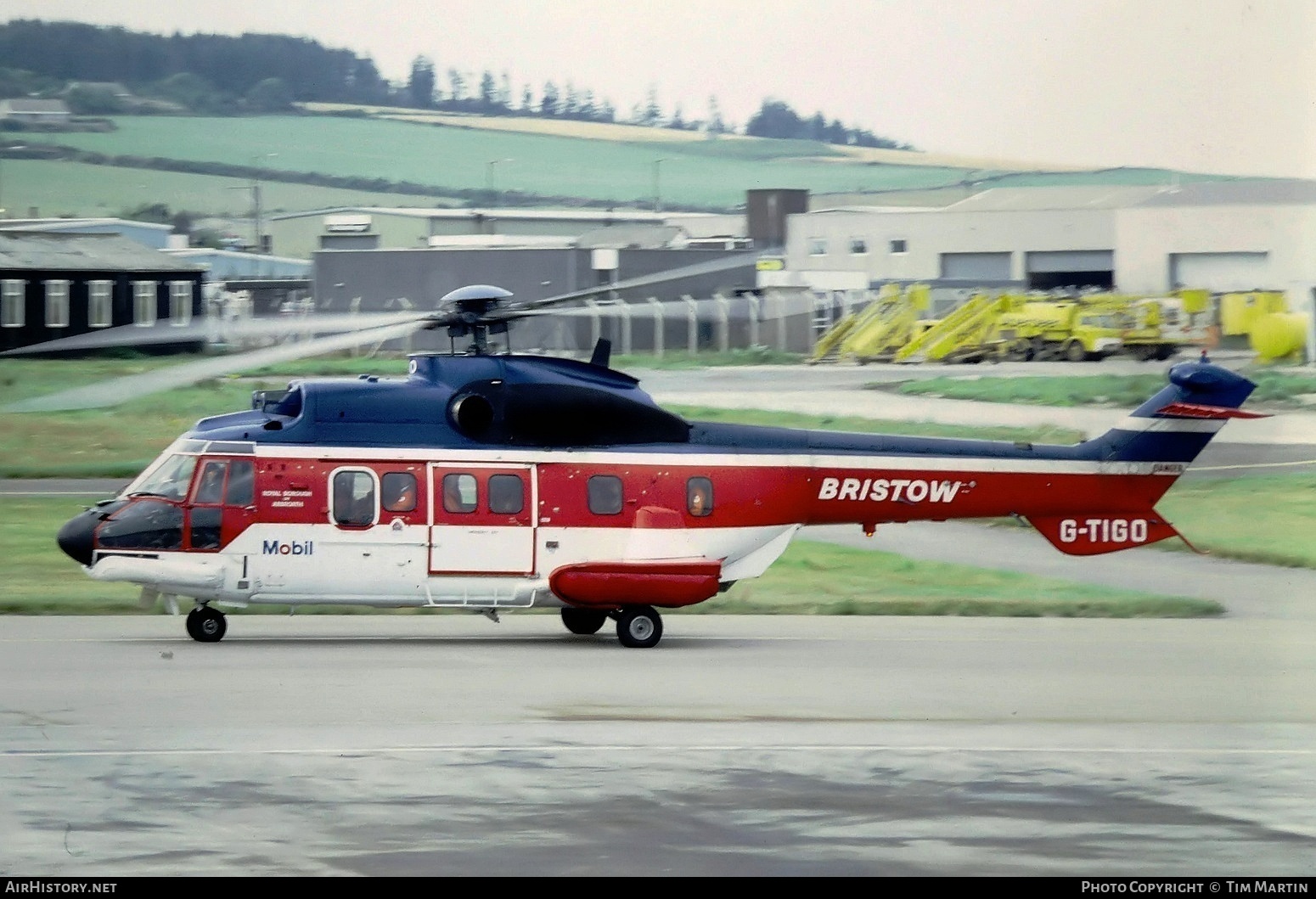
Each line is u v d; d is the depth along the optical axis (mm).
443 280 186875
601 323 178750
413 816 34812
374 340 61312
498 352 63188
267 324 62156
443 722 44656
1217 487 131250
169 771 38281
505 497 59906
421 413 59969
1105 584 87625
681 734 43750
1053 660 59375
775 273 191375
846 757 41344
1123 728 46281
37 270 193875
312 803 35688
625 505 61000
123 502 58625
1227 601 81062
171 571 57469
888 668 56750
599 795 36938
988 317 191750
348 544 58719
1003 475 65000
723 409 154750
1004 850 33281
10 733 41969
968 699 50656
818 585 85438
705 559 61594
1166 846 33781
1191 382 65938
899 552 100375
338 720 44562
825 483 63406
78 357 189500
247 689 49062
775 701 49312
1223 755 42594
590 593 59938
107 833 33125
